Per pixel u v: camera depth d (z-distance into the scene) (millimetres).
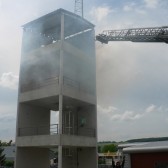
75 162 28859
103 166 34125
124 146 21641
